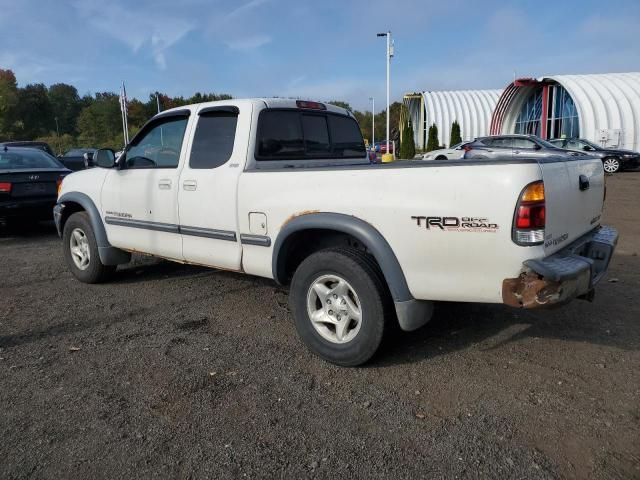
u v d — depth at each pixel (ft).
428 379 11.45
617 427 9.47
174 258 16.08
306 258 12.39
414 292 10.99
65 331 14.57
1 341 13.87
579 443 9.02
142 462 8.68
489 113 156.25
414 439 9.22
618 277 19.08
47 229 33.27
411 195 10.66
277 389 11.09
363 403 10.46
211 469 8.48
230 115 14.55
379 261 11.10
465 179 10.05
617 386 10.98
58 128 302.66
